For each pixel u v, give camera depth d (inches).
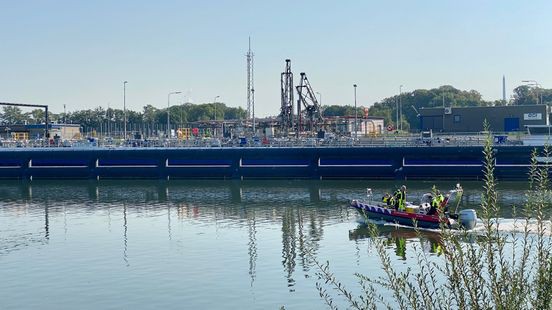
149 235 1908.2
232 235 1878.7
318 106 5251.0
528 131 3435.0
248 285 1310.3
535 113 5128.0
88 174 3732.8
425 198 2001.7
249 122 5910.4
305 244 1715.1
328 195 2807.6
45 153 3769.7
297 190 3024.1
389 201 2027.6
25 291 1312.7
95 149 3720.5
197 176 3617.1
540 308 438.6
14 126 6510.8
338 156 3398.1
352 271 1393.9
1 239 1891.0
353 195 2783.0
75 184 3531.0
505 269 459.5
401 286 519.2
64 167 3779.5
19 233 1988.2
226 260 1541.6
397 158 3299.7
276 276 1375.5
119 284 1344.7
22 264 1552.7
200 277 1382.9
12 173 3818.9
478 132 4862.2
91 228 2058.3
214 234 1899.6
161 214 2343.8
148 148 3661.4
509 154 3097.9
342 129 6166.3
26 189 3321.9
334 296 1205.1
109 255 1632.6
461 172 3193.9
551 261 450.0
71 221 2214.6
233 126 6806.1
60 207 2593.5
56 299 1251.8
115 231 1993.1
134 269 1471.5
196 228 2014.0
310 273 1393.9
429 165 3260.3
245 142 4028.1
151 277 1393.9
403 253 1551.4
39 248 1744.6
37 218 2297.0
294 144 3722.9
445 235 496.1
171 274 1414.9
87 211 2460.6
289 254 1594.5
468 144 3356.3
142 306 1190.3
